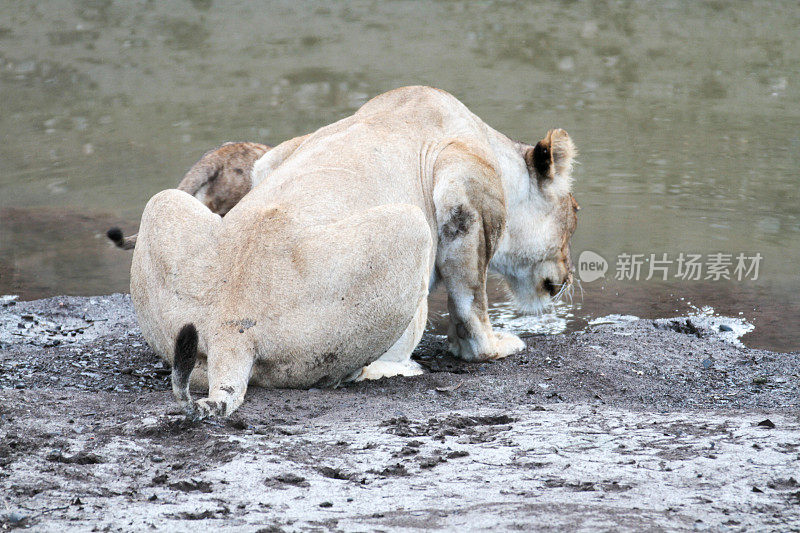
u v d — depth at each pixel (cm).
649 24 4488
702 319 1633
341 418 1062
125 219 2198
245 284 1110
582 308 1728
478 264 1402
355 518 754
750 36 4244
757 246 2009
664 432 1015
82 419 1033
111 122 3075
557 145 1602
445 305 1780
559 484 845
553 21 4562
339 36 4306
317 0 4962
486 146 1472
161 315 1142
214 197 1723
